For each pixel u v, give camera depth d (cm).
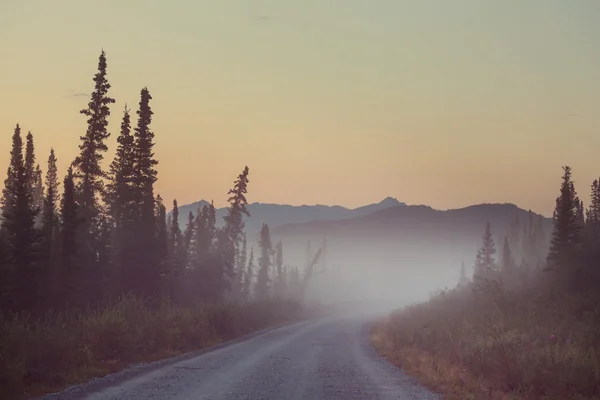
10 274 3628
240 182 7681
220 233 7544
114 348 1853
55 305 3806
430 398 1257
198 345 2466
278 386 1362
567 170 5744
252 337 3158
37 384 1256
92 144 4891
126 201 5122
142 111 5194
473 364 1595
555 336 1853
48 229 4309
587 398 1188
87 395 1175
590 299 2795
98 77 4912
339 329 4256
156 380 1409
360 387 1397
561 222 5606
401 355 2156
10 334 1441
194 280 6706
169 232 7606
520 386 1315
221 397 1177
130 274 4653
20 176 3950
